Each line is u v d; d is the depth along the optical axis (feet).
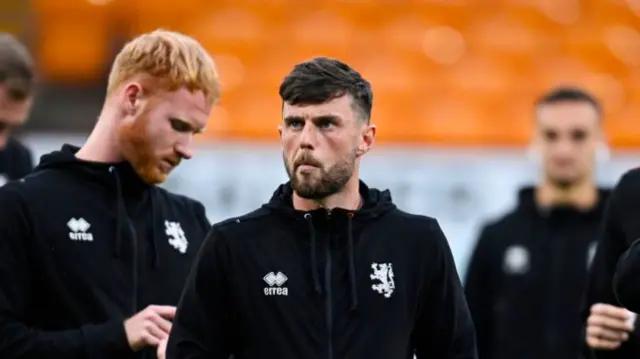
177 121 42.45
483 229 69.00
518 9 123.65
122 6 120.47
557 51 119.14
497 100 111.24
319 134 35.86
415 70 114.42
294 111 36.06
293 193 38.14
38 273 41.91
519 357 66.08
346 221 37.32
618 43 120.26
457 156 79.46
